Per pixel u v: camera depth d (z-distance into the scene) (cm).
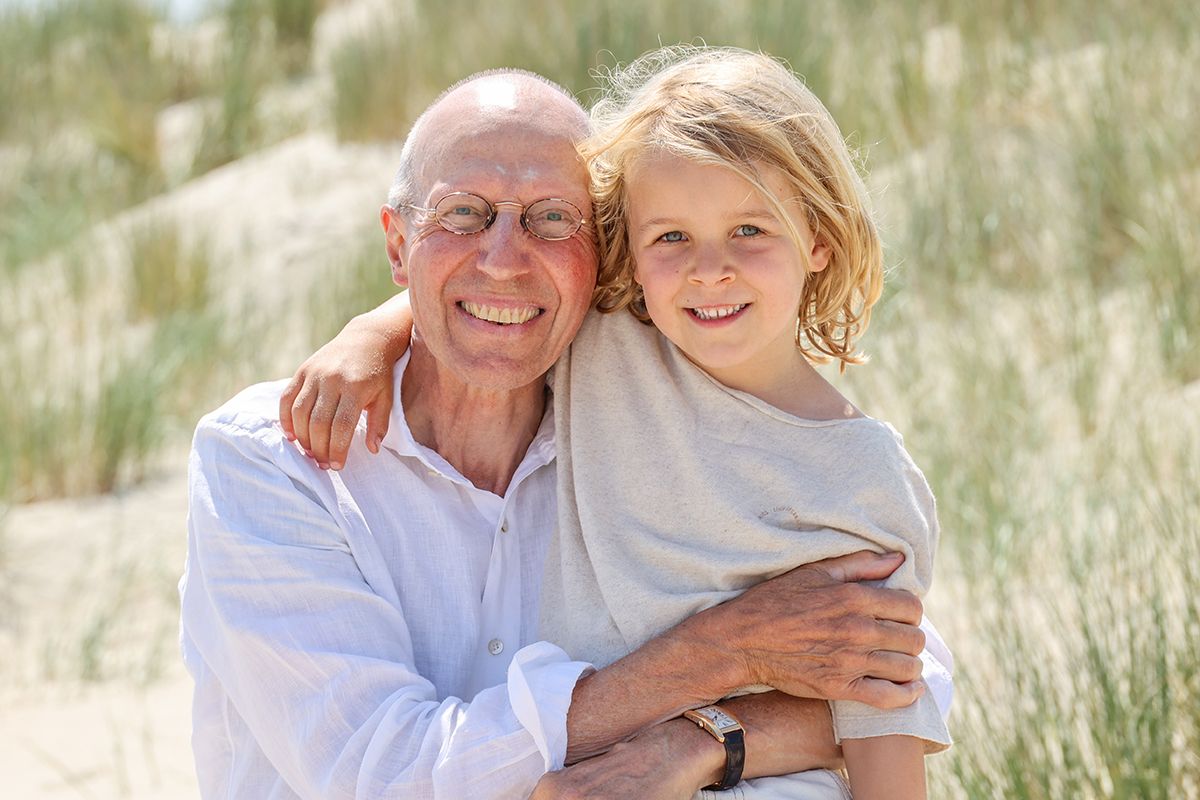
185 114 1439
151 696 511
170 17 1647
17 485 730
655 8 959
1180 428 496
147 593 608
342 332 267
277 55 1531
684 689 234
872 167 775
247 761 254
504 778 230
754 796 235
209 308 959
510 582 260
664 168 243
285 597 243
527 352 256
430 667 254
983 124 788
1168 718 335
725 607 235
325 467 253
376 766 231
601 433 257
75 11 1600
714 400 249
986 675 383
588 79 955
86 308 988
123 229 1137
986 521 468
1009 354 581
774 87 248
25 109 1427
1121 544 410
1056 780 332
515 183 251
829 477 242
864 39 920
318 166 1174
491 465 268
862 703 235
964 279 657
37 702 509
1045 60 838
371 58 1220
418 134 264
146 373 797
